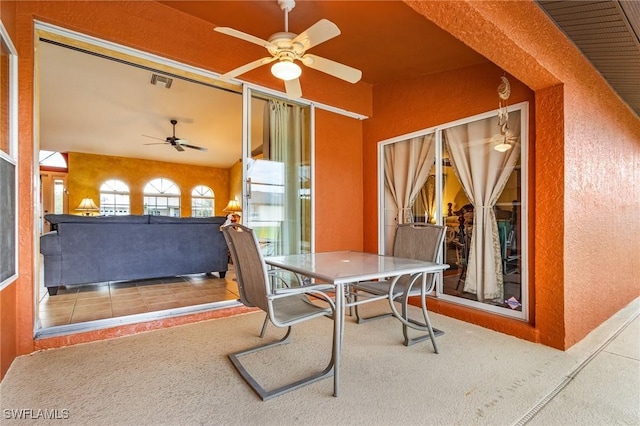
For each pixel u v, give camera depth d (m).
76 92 4.68
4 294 1.89
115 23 2.42
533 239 2.63
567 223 2.38
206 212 10.05
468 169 3.15
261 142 3.34
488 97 2.97
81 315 2.90
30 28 2.15
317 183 3.71
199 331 2.67
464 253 3.19
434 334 2.51
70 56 3.61
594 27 2.17
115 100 5.00
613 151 3.09
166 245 4.36
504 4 1.79
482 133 3.05
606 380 1.90
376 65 3.34
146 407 1.62
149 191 9.29
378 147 4.00
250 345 2.38
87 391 1.75
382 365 2.08
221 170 10.30
